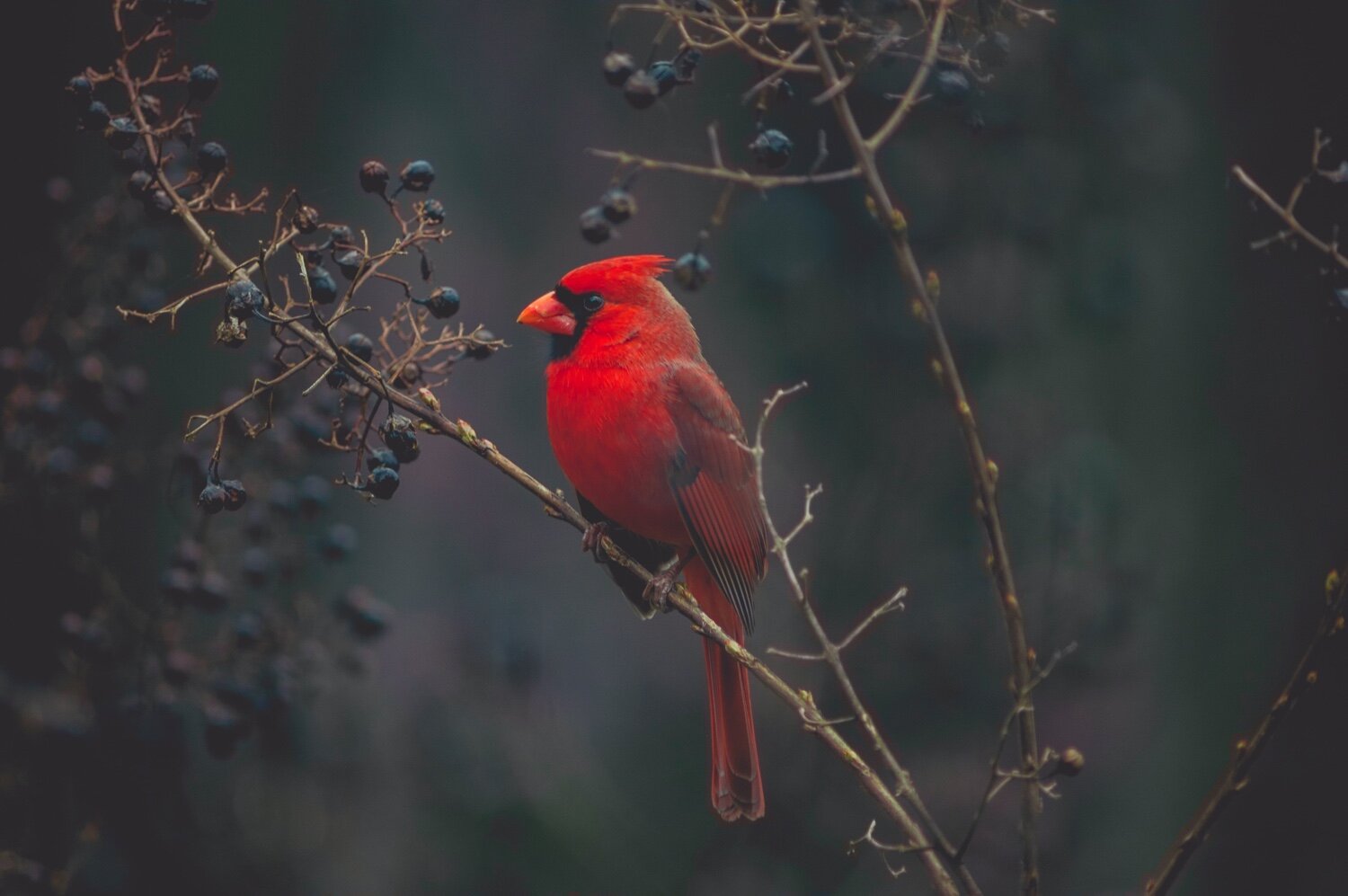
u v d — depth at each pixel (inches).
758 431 189.3
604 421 269.3
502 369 519.2
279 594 331.0
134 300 277.3
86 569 291.9
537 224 523.2
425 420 207.5
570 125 526.0
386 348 210.7
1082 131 418.9
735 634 287.9
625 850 474.9
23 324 346.6
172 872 327.3
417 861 427.5
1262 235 461.4
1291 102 462.3
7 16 421.7
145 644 279.7
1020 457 431.5
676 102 522.9
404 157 490.9
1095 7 447.2
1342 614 181.2
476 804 448.5
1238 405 459.5
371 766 422.3
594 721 531.8
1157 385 452.4
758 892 423.5
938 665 426.9
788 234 428.1
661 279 327.0
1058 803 460.4
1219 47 462.3
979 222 422.3
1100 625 420.5
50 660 300.4
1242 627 458.6
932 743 429.7
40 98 425.1
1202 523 458.3
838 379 445.4
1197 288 458.6
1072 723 458.9
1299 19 458.9
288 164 472.1
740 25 199.9
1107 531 423.5
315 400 269.4
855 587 438.3
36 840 300.7
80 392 279.0
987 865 419.5
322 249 203.3
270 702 280.1
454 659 474.9
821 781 433.1
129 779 302.4
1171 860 186.2
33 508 288.2
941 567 430.9
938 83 193.6
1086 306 430.0
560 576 525.7
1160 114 421.1
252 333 430.9
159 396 417.7
